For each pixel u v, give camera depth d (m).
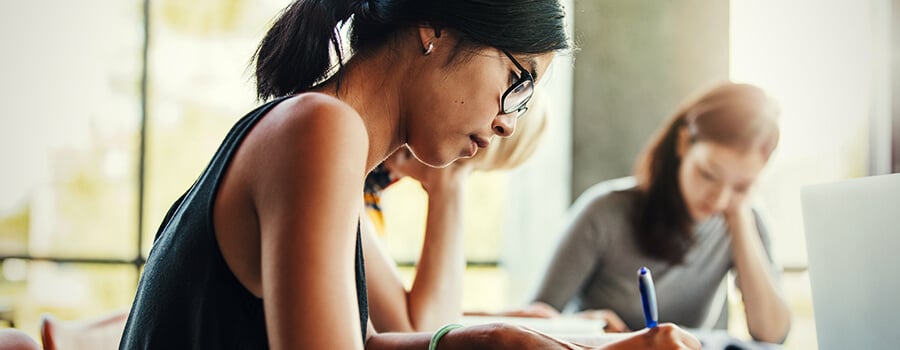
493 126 1.11
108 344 1.42
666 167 2.60
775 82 3.76
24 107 4.06
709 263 2.64
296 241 0.79
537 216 3.90
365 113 1.06
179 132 4.10
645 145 3.76
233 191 0.87
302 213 0.80
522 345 1.07
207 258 0.89
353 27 1.08
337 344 0.77
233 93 4.14
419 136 1.08
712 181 2.54
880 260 1.20
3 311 3.93
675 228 2.58
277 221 0.81
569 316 2.18
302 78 1.07
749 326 2.60
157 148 4.09
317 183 0.81
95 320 1.43
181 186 4.10
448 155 1.09
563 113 3.79
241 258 0.88
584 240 2.62
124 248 4.06
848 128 3.72
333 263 0.79
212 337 0.89
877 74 3.69
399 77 1.07
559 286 2.59
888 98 3.66
